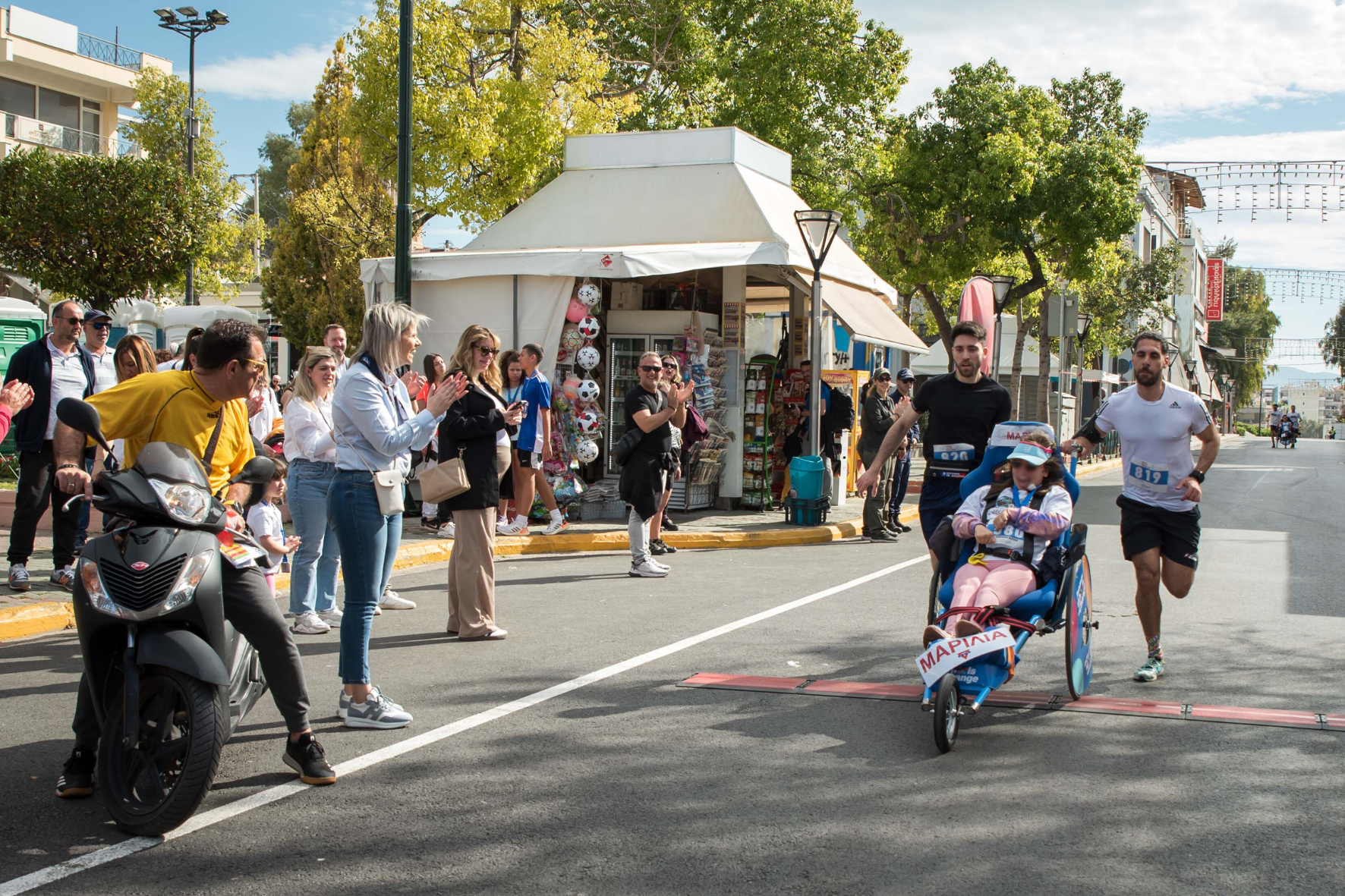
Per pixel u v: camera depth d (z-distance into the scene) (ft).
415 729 18.20
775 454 54.44
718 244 47.80
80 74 127.24
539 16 75.87
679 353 49.11
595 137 56.85
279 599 30.58
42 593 27.89
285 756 15.72
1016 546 19.71
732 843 13.48
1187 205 271.49
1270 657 23.76
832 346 61.36
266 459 15.01
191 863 12.81
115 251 78.18
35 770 16.05
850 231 95.86
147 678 13.92
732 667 22.61
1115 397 21.89
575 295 46.70
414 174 68.90
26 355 27.78
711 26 95.61
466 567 24.98
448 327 47.88
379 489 17.83
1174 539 21.61
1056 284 109.50
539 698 20.11
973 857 13.05
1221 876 12.56
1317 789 15.43
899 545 44.57
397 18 68.44
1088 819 14.28
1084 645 20.43
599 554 40.57
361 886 12.21
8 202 76.64
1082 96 102.06
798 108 89.97
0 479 46.57
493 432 24.81
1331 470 107.34
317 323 94.84
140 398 14.67
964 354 21.61
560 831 13.85
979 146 89.56
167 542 13.57
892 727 18.48
